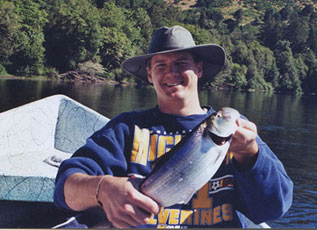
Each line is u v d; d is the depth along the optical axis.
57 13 62.16
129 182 1.92
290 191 2.23
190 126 2.34
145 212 1.89
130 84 63.81
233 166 2.24
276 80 94.88
